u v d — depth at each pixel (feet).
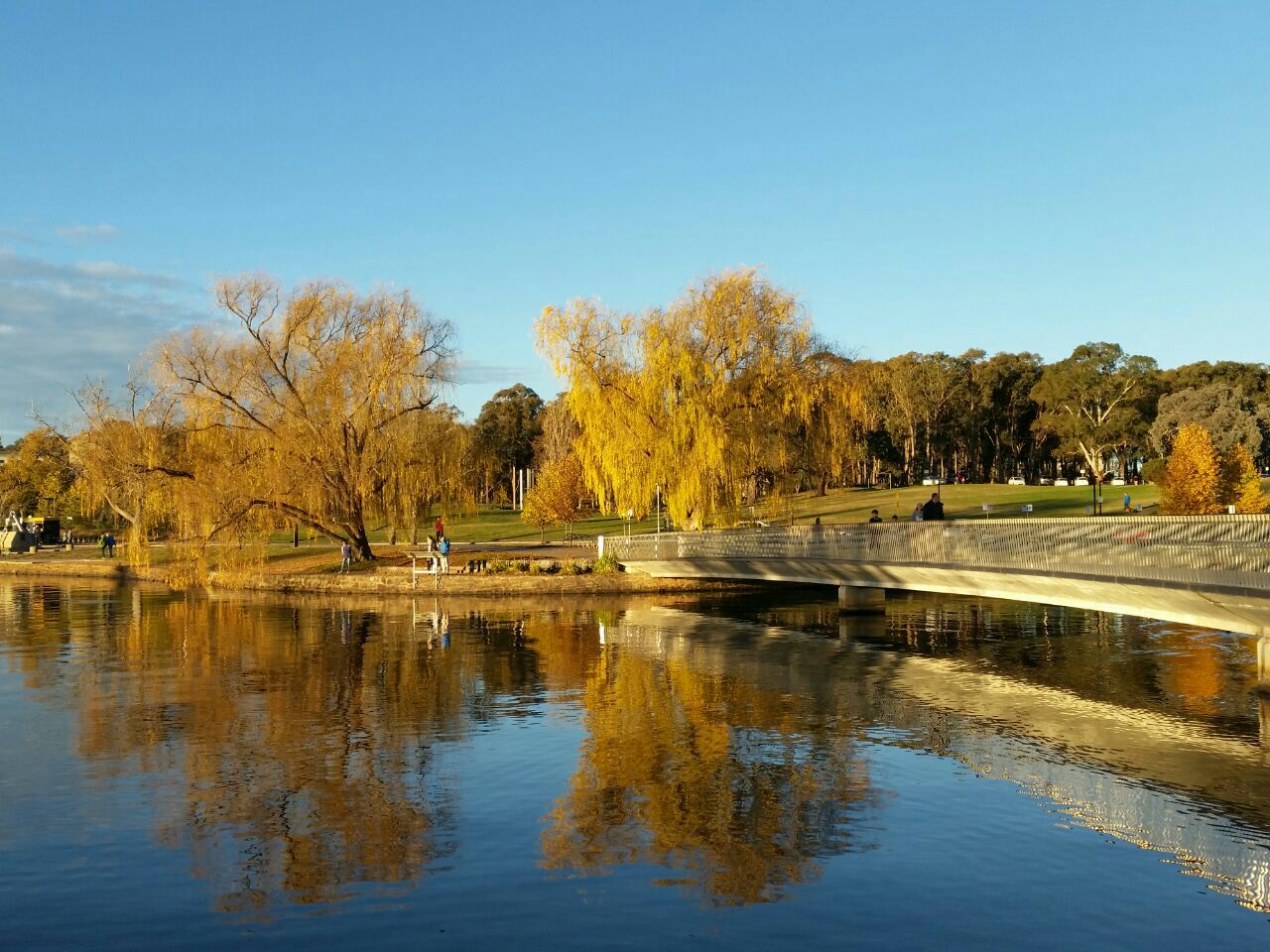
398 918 41.04
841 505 304.09
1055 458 474.90
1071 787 59.16
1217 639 118.11
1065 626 131.54
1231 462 222.89
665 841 50.11
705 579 178.70
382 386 182.70
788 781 60.44
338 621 141.59
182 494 178.70
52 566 254.88
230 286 181.98
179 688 89.97
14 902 42.75
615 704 82.99
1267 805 55.83
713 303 176.86
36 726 74.95
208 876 45.65
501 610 155.02
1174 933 39.60
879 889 44.01
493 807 55.42
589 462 181.16
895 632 127.13
